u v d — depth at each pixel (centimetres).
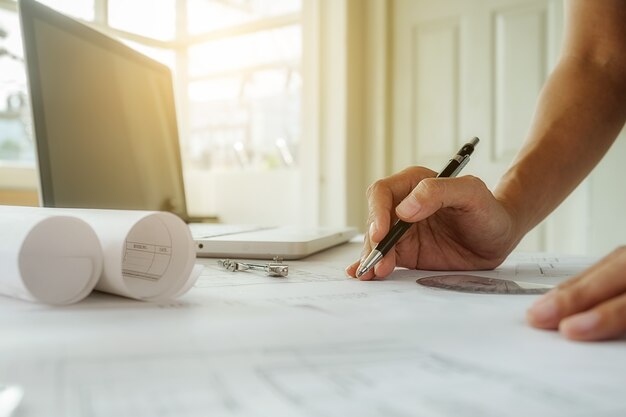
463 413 16
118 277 32
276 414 15
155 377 19
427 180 48
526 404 16
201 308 31
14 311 30
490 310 32
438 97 201
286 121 222
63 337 24
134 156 85
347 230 89
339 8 206
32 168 150
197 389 18
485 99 189
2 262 30
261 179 224
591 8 73
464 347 23
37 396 17
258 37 225
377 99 212
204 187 237
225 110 235
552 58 174
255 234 72
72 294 32
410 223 48
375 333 25
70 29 69
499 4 185
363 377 19
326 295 37
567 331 25
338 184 209
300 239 64
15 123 157
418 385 18
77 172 69
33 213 34
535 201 61
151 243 35
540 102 72
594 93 69
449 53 198
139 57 90
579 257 69
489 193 50
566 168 65
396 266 56
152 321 28
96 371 19
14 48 155
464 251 55
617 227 156
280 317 29
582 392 18
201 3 234
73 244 31
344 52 206
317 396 17
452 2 196
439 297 36
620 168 155
